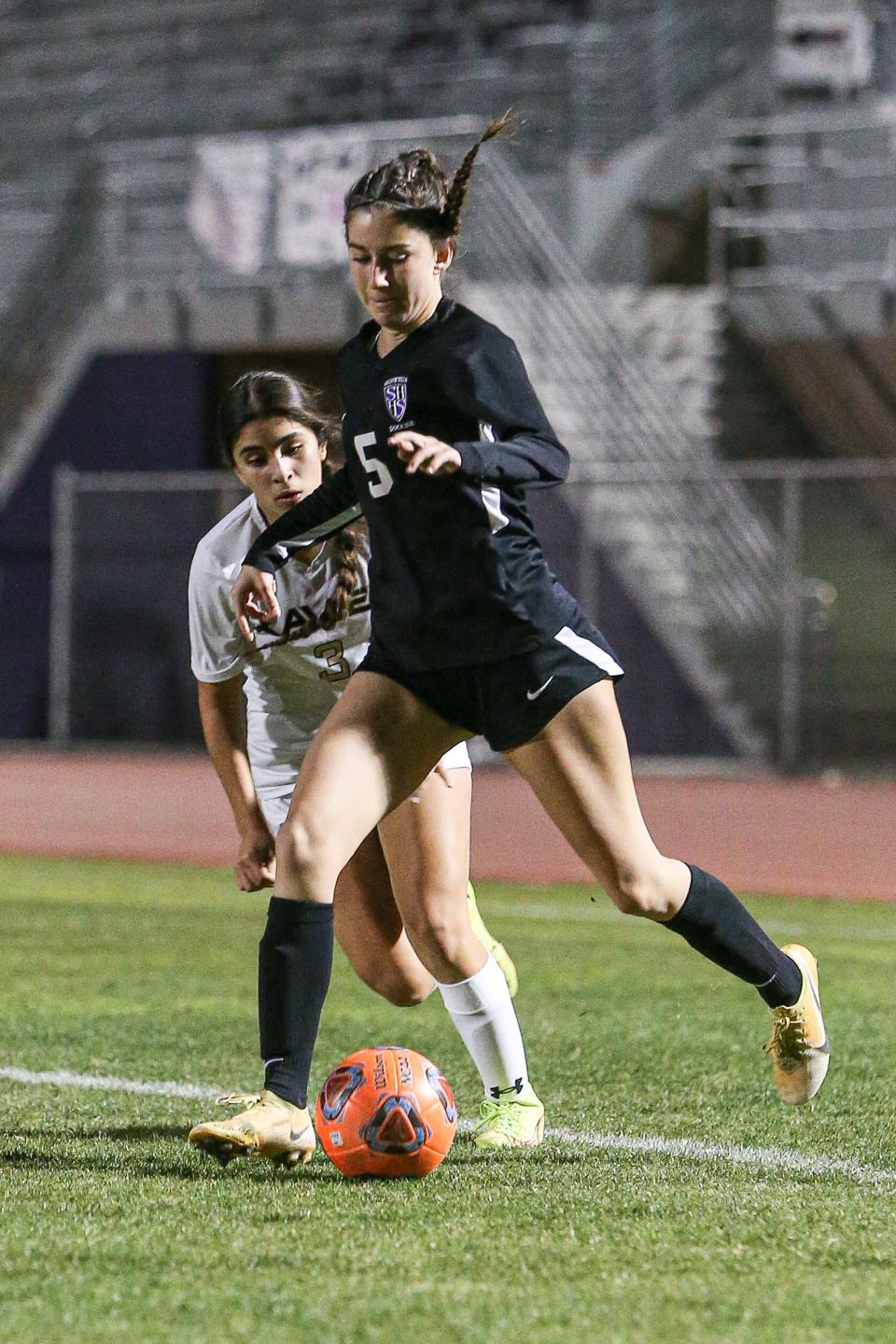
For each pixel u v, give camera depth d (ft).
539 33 261.03
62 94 289.94
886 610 219.41
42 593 232.12
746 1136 51.55
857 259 239.50
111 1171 45.29
